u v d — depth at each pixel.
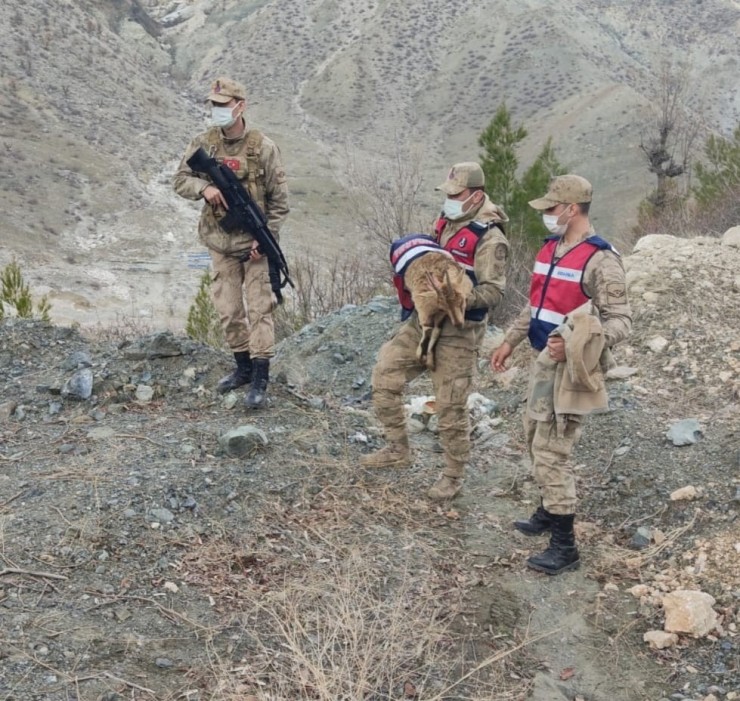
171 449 5.05
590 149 123.69
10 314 8.66
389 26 190.25
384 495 5.00
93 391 5.71
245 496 4.68
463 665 3.73
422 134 157.88
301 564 4.21
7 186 95.44
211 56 191.50
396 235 15.20
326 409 5.98
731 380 6.32
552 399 4.34
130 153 119.00
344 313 8.34
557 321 4.38
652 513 4.98
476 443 6.06
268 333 5.63
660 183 21.83
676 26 193.75
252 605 3.87
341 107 165.38
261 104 167.38
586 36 181.88
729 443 5.40
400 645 3.70
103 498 4.45
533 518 4.85
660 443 5.60
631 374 6.63
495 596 4.26
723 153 17.89
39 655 3.37
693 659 3.90
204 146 5.36
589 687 3.74
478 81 168.12
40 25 147.00
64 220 92.19
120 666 3.38
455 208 4.69
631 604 4.29
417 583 4.22
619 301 4.21
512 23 186.25
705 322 7.21
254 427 5.20
